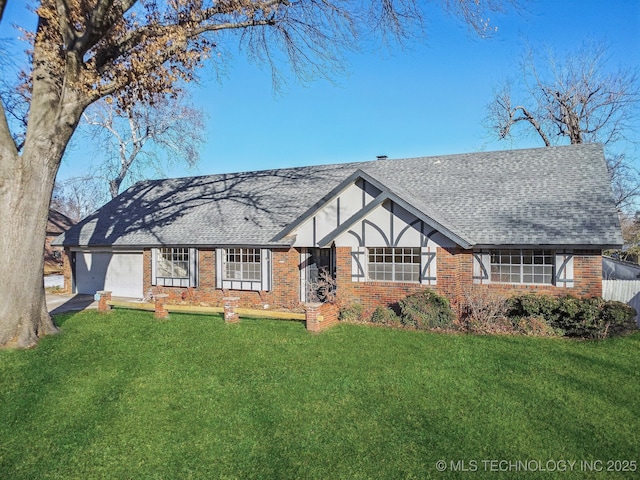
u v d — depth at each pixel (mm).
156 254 20969
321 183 21438
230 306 14648
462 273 15352
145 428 7227
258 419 7445
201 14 12648
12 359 10281
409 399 8102
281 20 14281
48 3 11141
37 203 11492
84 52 11164
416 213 14742
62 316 15656
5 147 11094
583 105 33438
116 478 5953
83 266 24328
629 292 15594
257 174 24688
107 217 24891
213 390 8672
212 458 6363
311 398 8227
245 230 19391
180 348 11500
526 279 14758
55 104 11469
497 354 10781
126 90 13047
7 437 6988
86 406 8023
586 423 7098
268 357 10695
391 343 11820
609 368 9727
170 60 12969
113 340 12250
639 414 7406
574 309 12695
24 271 11398
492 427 7000
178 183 26500
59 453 6543
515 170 18016
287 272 18078
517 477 5738
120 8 11320
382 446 6520
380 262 15844
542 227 14492
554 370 9594
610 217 14086
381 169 21312
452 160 20250
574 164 17203
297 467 6074
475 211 16172
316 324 13188
